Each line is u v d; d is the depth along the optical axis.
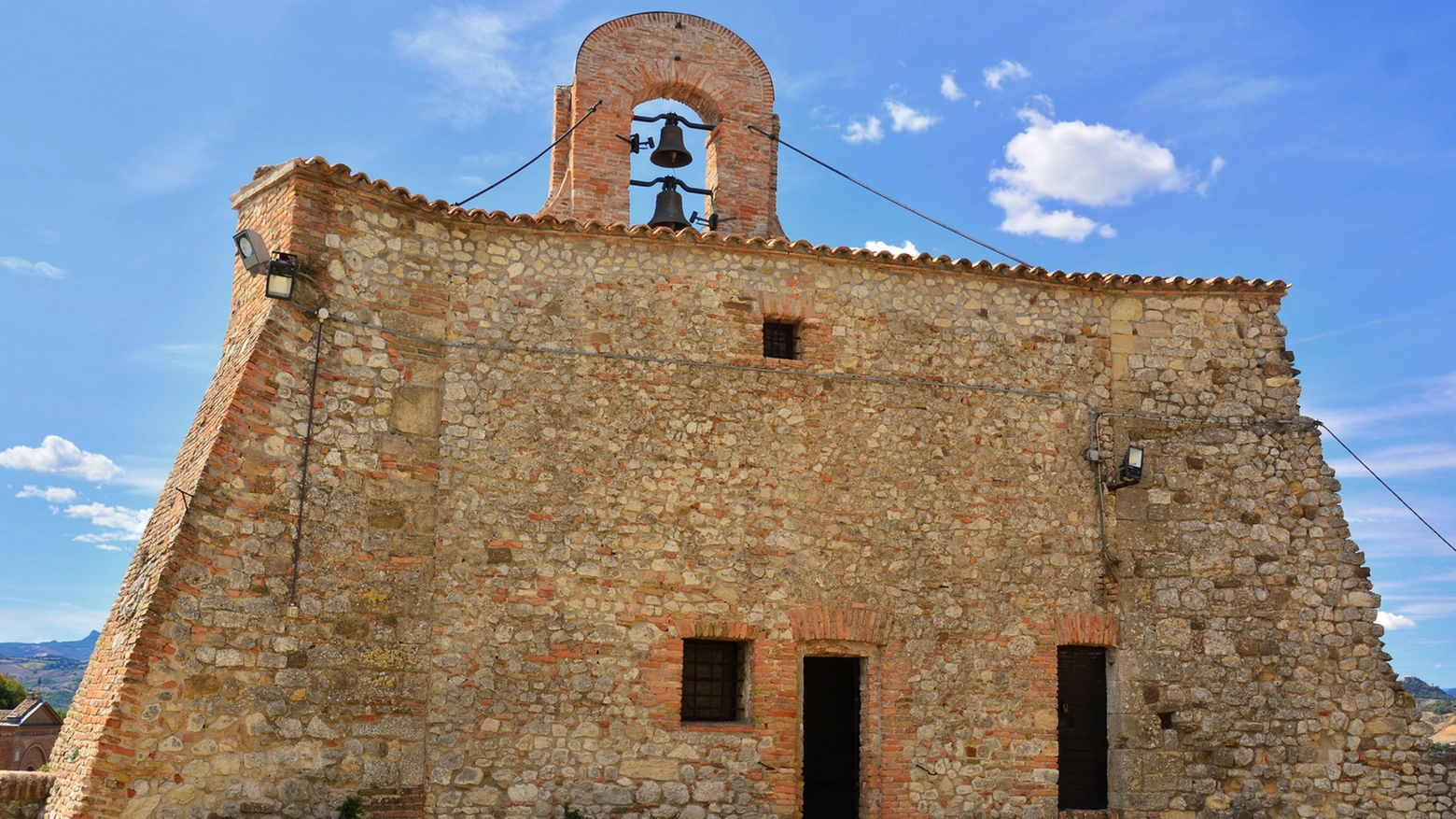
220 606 10.88
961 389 14.50
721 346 13.71
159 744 10.29
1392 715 14.57
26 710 21.12
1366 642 14.76
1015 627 14.09
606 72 16.70
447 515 12.41
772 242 13.95
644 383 13.36
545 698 12.33
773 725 13.00
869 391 14.12
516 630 12.38
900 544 13.87
